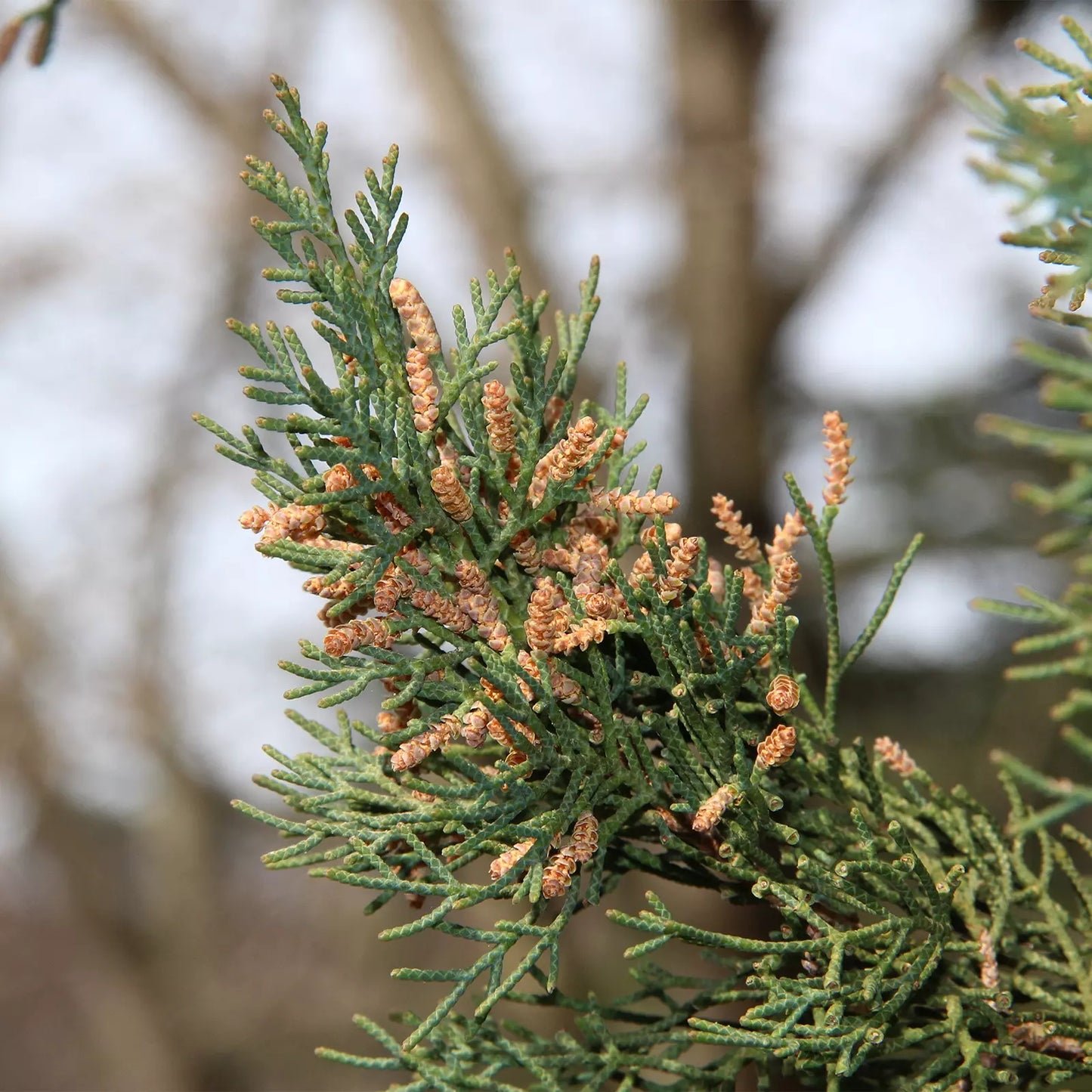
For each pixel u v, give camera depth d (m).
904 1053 0.42
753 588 0.41
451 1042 0.42
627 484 0.42
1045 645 0.38
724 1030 0.40
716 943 0.40
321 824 0.41
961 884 0.41
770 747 0.40
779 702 0.40
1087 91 0.39
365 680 0.40
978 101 0.37
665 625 0.40
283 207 0.40
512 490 0.40
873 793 0.41
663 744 0.41
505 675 0.40
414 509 0.40
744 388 1.14
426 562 0.40
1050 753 0.90
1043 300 0.39
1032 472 0.98
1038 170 0.37
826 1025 0.40
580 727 0.40
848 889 0.40
